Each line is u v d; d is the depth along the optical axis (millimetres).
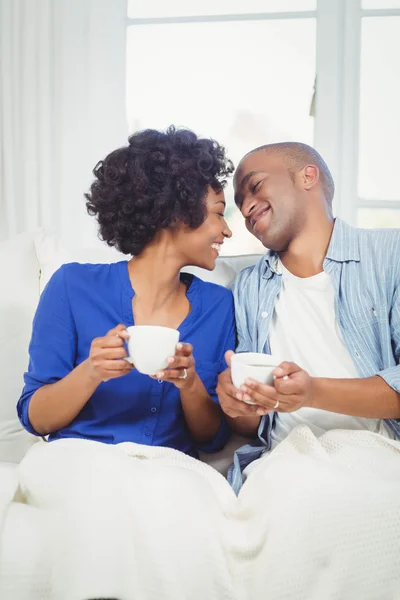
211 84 2443
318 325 1405
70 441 1147
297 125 2400
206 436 1404
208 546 955
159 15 2455
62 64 2357
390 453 1160
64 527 948
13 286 1565
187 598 931
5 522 988
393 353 1382
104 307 1353
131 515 954
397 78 2320
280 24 2391
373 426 1339
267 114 2418
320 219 1438
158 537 938
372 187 2355
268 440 1412
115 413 1323
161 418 1345
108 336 1145
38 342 1340
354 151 2352
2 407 1493
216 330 1438
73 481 1000
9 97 2324
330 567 947
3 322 1528
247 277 1515
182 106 2463
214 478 1158
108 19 2434
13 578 941
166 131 1424
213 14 2430
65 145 2361
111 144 2459
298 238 1427
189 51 2449
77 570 917
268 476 1068
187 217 1324
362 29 2332
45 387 1287
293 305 1433
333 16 2330
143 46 2471
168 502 972
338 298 1388
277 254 1497
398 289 1354
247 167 1458
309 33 2373
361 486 1005
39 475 1049
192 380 1197
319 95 2354
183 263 1382
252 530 1004
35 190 2328
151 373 1124
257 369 1113
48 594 938
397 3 2303
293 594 941
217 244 1388
